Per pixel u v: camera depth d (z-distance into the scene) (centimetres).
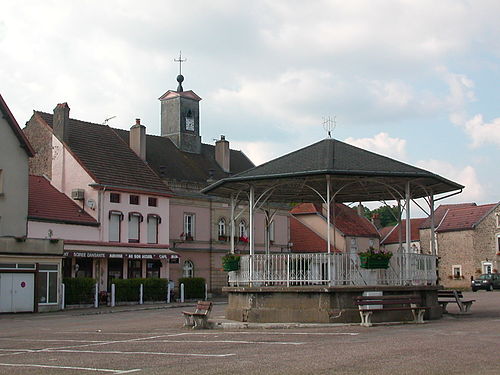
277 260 2189
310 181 2394
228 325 2108
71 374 1168
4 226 3897
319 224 6556
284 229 6297
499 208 6731
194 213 5438
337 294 2052
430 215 2438
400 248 2450
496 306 3100
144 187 4856
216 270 5547
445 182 2262
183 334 1934
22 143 4022
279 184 2297
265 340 1639
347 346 1449
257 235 5969
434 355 1288
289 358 1284
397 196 2445
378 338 1600
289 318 2088
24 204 4019
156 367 1223
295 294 2100
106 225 4553
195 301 4750
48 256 3744
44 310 3688
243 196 2597
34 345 1748
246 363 1233
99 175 4612
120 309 3831
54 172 4712
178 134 6072
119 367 1243
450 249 7088
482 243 6831
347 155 2250
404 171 2148
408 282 2180
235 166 6488
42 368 1256
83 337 1969
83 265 4350
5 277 3547
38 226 4112
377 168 2150
